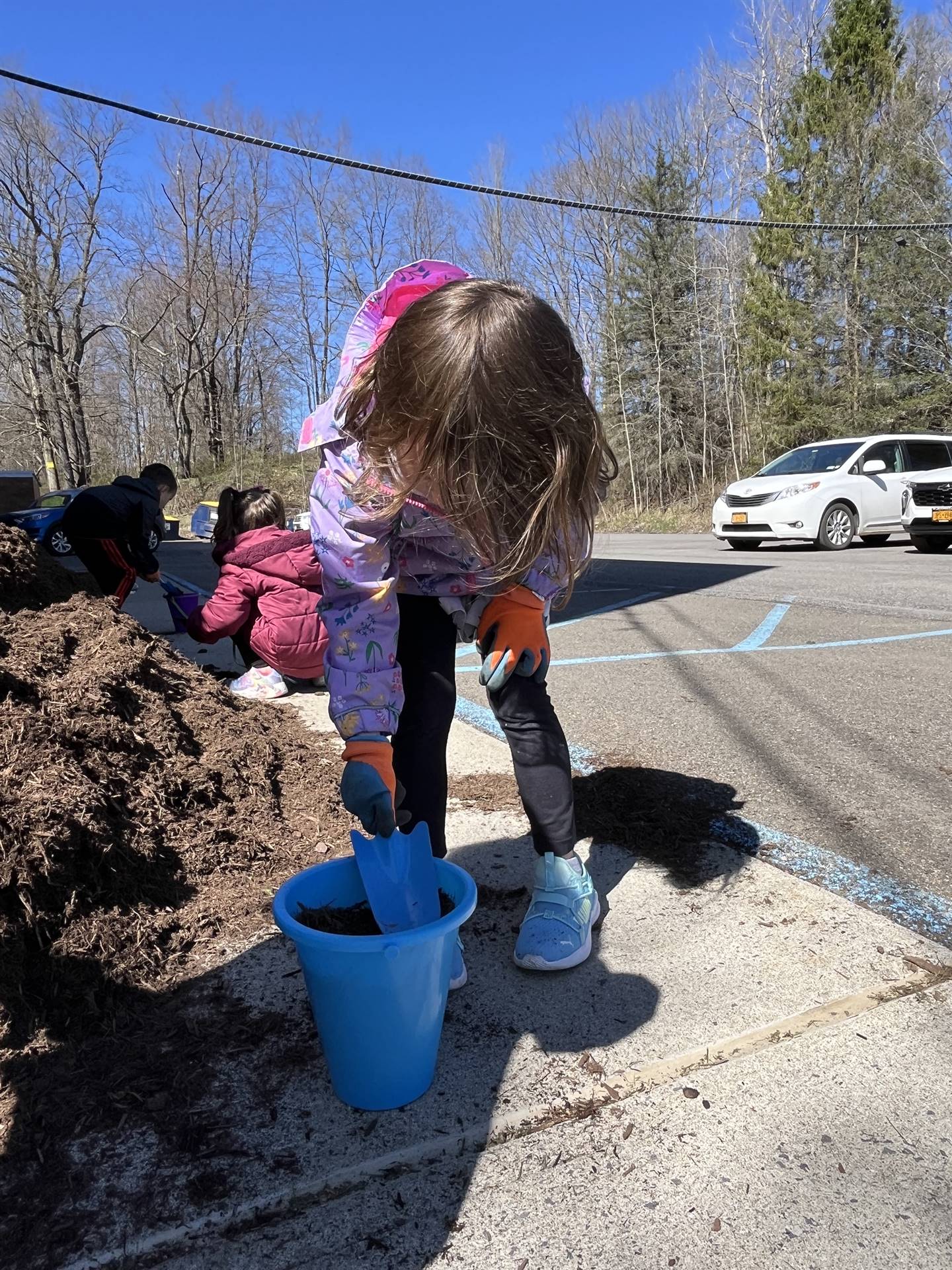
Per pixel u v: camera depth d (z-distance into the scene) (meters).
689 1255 1.09
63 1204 1.18
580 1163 1.25
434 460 1.20
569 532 1.38
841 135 21.92
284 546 3.84
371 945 1.21
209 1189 1.20
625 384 27.81
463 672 4.52
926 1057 1.44
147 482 5.49
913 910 1.91
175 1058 1.47
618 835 2.33
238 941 1.84
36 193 32.50
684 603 6.75
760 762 2.89
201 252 37.44
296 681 4.19
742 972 1.70
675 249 27.16
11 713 1.98
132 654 2.56
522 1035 1.53
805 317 22.42
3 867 1.63
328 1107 1.36
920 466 12.51
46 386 35.12
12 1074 1.41
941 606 6.06
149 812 2.10
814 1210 1.15
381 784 1.38
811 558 10.38
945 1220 1.13
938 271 19.55
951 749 2.97
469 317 1.15
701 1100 1.36
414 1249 1.12
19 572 2.77
